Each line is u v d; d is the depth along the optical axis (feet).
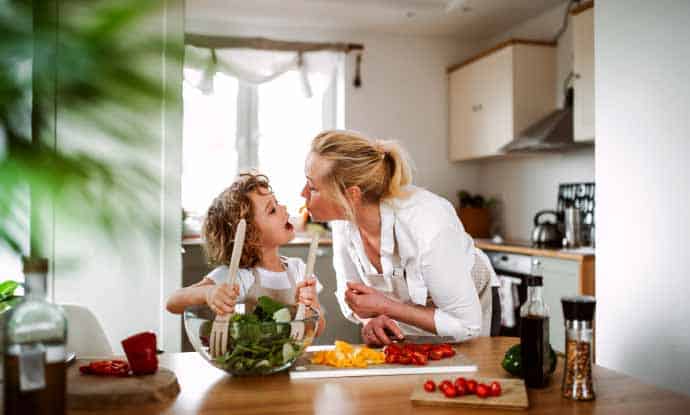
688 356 6.96
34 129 1.75
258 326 3.58
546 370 3.58
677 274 7.09
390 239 5.31
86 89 1.68
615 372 3.98
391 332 4.96
